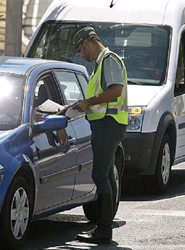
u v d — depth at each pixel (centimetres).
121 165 2355
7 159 1845
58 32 3197
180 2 3183
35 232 2183
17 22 3847
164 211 2519
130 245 2031
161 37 3078
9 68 2083
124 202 2705
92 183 2236
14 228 1881
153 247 2012
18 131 1916
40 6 5475
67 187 2097
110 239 2041
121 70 2011
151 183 2869
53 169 2017
